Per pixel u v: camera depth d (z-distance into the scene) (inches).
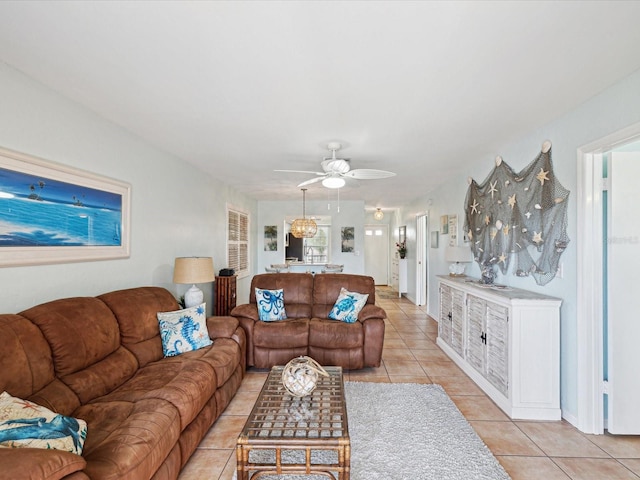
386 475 73.8
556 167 102.7
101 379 77.4
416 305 289.9
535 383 99.8
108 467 50.6
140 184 123.3
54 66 74.5
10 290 74.4
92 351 78.5
